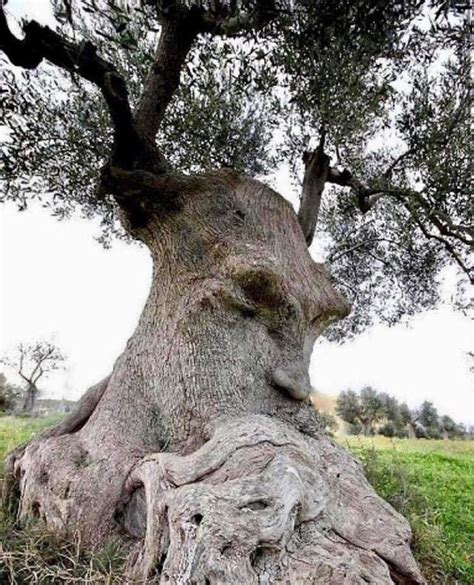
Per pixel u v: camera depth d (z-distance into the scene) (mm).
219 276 4062
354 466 3389
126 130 3920
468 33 3461
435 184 5750
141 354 4184
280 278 4059
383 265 8359
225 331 3916
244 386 3758
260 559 2330
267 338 4051
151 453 3609
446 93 5496
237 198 4531
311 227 5633
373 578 2383
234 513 2379
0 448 6938
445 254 7594
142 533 3195
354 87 4336
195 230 4297
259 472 2707
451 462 8812
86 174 5934
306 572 2309
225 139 6289
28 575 2672
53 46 3412
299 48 4129
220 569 2125
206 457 2906
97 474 3514
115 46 5180
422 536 4137
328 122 4805
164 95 4270
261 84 4688
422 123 5699
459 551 4191
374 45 3969
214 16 3766
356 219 8055
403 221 7387
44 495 3623
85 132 5586
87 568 2662
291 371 3922
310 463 2967
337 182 6246
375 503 2982
